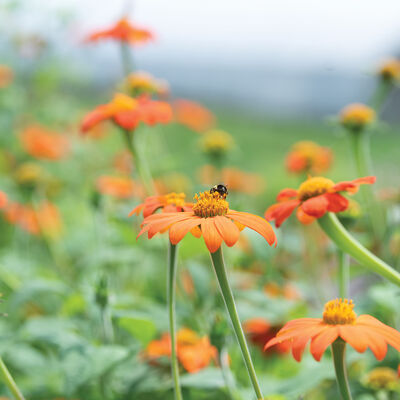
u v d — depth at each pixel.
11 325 1.01
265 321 0.93
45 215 1.23
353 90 4.54
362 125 1.01
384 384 0.82
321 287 1.08
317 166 1.11
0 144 1.59
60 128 1.85
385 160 1.58
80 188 1.61
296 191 0.77
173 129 2.96
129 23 1.09
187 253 0.94
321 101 5.28
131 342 0.98
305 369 0.88
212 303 0.93
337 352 0.70
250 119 5.07
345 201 0.74
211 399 0.86
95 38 1.10
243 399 0.82
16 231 1.30
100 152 1.75
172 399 0.87
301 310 0.94
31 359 0.91
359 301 0.95
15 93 1.67
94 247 1.23
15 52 1.78
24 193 1.19
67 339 0.82
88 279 1.04
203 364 0.83
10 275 1.03
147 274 1.15
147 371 0.87
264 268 1.06
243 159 2.80
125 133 0.94
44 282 0.95
